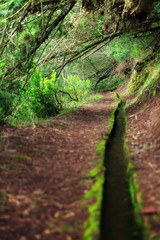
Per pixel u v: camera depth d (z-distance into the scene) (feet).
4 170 14.12
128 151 17.08
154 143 17.22
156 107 25.22
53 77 36.60
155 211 9.72
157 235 8.48
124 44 49.39
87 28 41.37
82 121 30.01
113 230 9.80
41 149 18.06
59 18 30.04
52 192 12.28
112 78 100.63
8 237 8.96
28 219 10.11
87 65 88.63
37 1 28.45
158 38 41.57
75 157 17.08
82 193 12.18
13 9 26.89
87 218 10.16
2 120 23.12
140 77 52.85
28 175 13.94
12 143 18.22
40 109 31.68
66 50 39.32
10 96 26.13
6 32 26.89
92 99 62.49
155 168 13.37
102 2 31.07
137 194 11.28
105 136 22.27
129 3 26.04
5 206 10.83
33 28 31.14
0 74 26.66
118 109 41.96
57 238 9.07
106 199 11.97
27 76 29.32
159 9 30.07
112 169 15.60
